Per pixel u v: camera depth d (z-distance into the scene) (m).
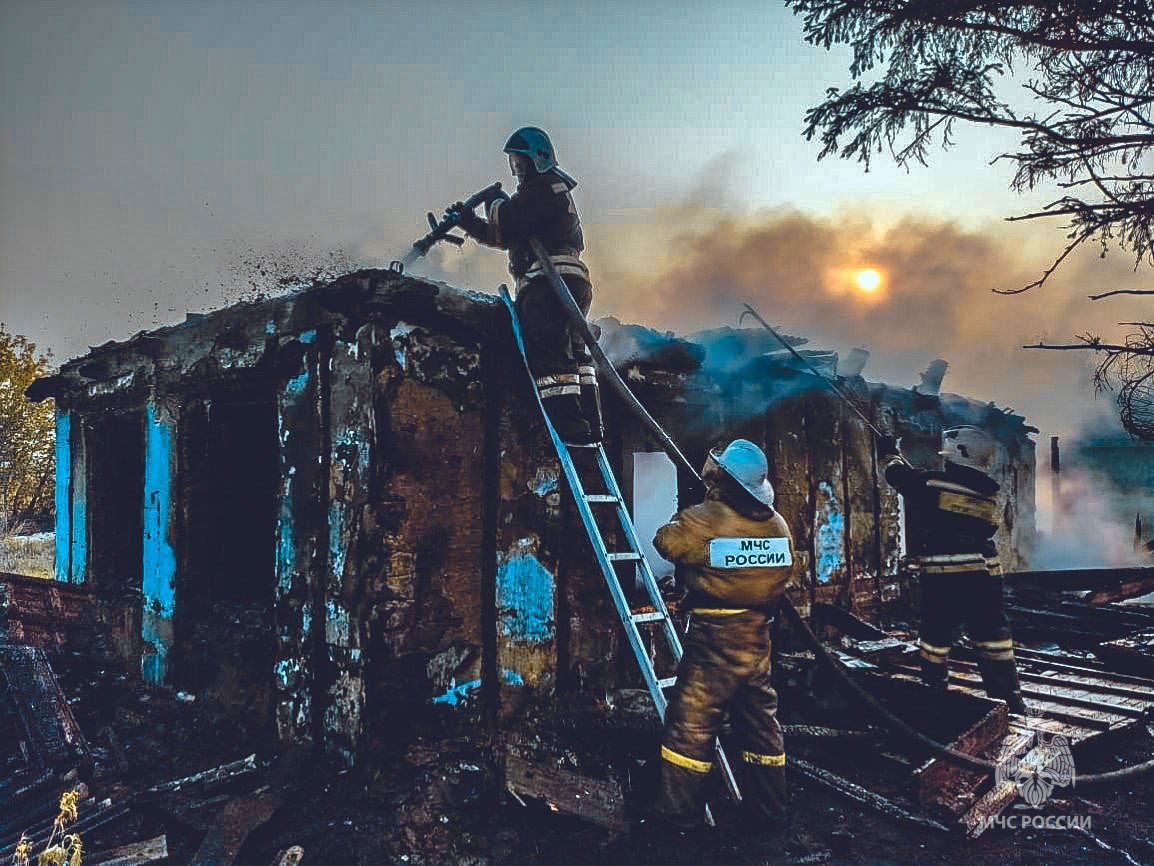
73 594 6.76
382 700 4.34
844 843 3.58
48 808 3.88
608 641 5.44
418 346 4.63
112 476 7.07
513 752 4.26
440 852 3.48
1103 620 8.25
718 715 3.63
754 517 3.67
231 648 5.32
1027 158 4.89
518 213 4.46
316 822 3.79
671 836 3.66
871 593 8.00
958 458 5.20
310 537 4.67
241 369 5.26
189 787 4.15
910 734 4.00
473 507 4.86
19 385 14.55
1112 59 4.60
